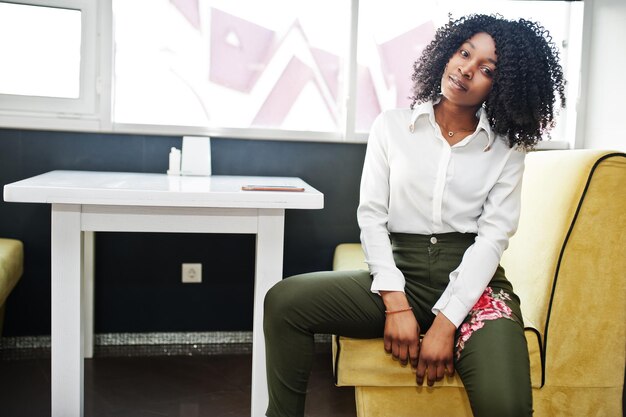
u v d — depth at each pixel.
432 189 1.57
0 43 2.61
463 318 1.48
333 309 1.54
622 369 1.74
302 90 2.81
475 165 1.58
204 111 2.75
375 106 2.86
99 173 2.46
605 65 2.74
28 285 2.68
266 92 2.79
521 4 2.89
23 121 2.60
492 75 1.55
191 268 2.78
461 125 1.61
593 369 1.72
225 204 1.72
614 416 1.74
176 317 2.80
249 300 2.84
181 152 2.71
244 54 2.75
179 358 2.61
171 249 2.77
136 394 2.22
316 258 2.86
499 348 1.38
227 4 2.72
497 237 1.54
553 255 1.71
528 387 1.35
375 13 2.80
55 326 1.76
